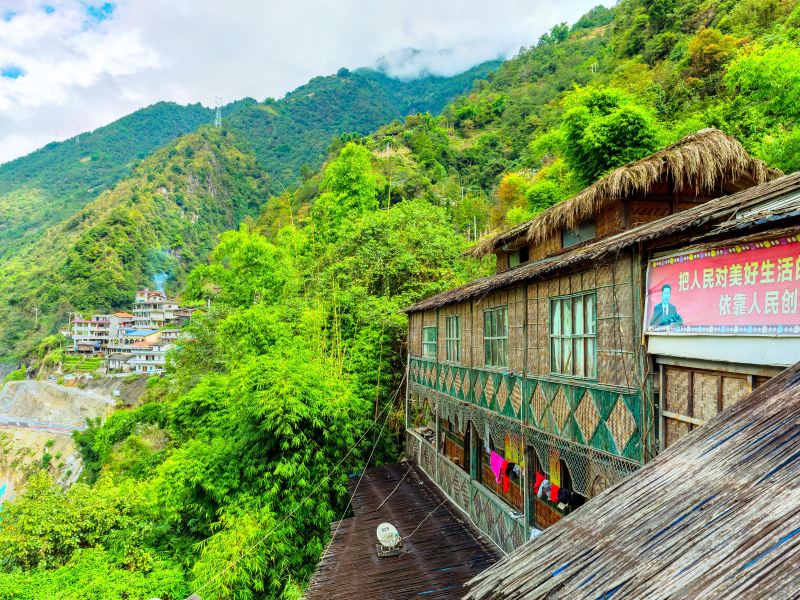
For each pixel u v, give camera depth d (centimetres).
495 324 988
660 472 358
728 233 447
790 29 2630
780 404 341
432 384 1395
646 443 554
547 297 786
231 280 3266
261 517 1176
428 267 2148
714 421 379
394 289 2112
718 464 325
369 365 1742
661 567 269
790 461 290
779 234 389
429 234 2258
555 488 838
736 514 275
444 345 1298
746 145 1728
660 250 541
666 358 535
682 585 248
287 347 1694
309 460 1306
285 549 1148
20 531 1252
